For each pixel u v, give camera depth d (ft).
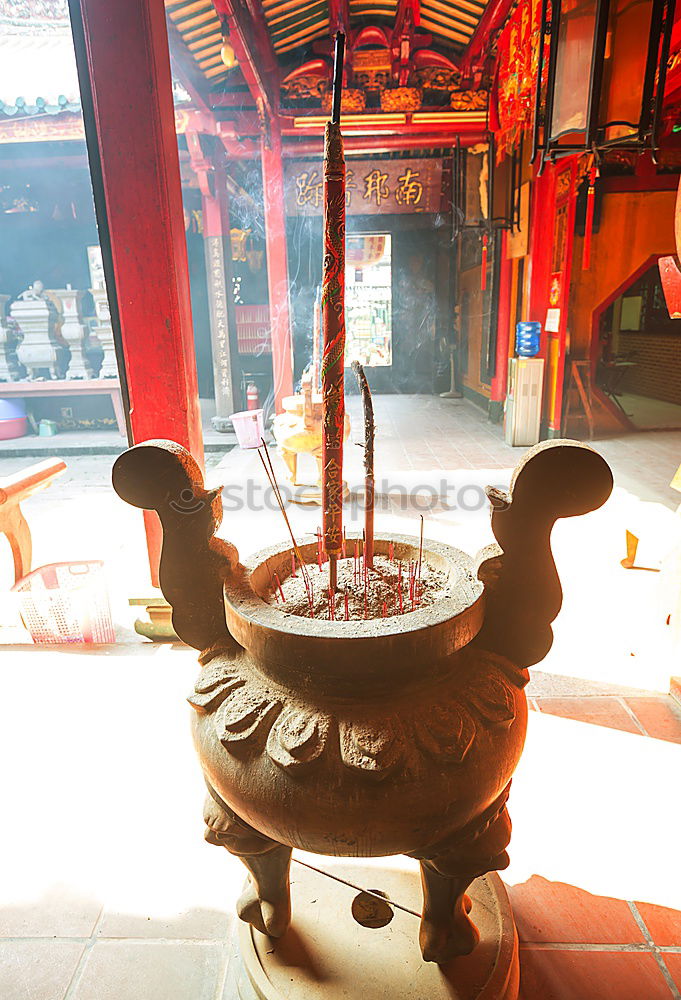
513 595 4.38
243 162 36.19
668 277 9.25
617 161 25.12
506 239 31.99
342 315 3.69
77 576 11.98
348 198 38.34
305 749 3.57
